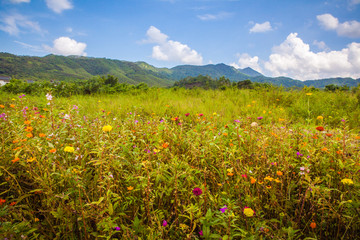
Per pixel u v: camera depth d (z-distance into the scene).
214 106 7.67
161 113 6.59
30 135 2.12
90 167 2.36
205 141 2.98
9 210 1.59
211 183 2.37
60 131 2.59
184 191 2.03
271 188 2.05
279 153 2.58
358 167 2.05
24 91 12.38
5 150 2.27
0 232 1.32
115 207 1.66
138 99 10.01
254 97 9.82
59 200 1.70
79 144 2.67
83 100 8.86
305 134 3.43
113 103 7.93
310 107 7.08
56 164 1.90
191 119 5.76
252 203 1.86
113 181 1.95
